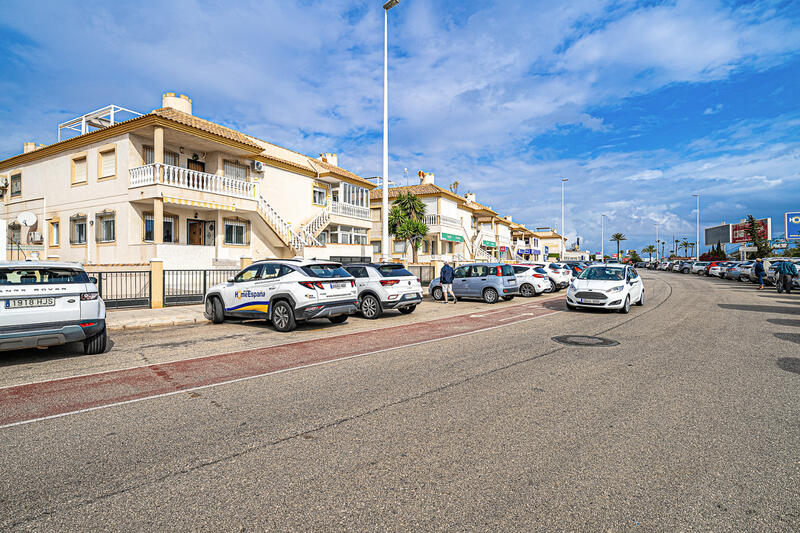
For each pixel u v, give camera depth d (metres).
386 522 2.52
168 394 4.96
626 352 7.15
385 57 18.03
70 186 19.52
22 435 3.80
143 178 16.81
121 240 17.45
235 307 10.34
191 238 19.70
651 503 2.71
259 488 2.89
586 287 12.70
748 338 8.41
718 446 3.54
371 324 10.67
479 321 11.09
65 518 2.56
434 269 26.88
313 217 25.77
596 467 3.19
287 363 6.47
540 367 6.16
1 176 23.08
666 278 38.31
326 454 3.41
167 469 3.17
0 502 2.73
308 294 9.14
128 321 10.30
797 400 4.68
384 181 17.98
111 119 19.45
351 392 5.00
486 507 2.67
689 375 5.71
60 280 6.50
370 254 28.48
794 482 2.96
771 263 26.00
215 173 20.44
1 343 5.89
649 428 3.92
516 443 3.60
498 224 56.94
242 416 4.25
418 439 3.69
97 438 3.73
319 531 2.43
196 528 2.46
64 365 6.38
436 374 5.80
